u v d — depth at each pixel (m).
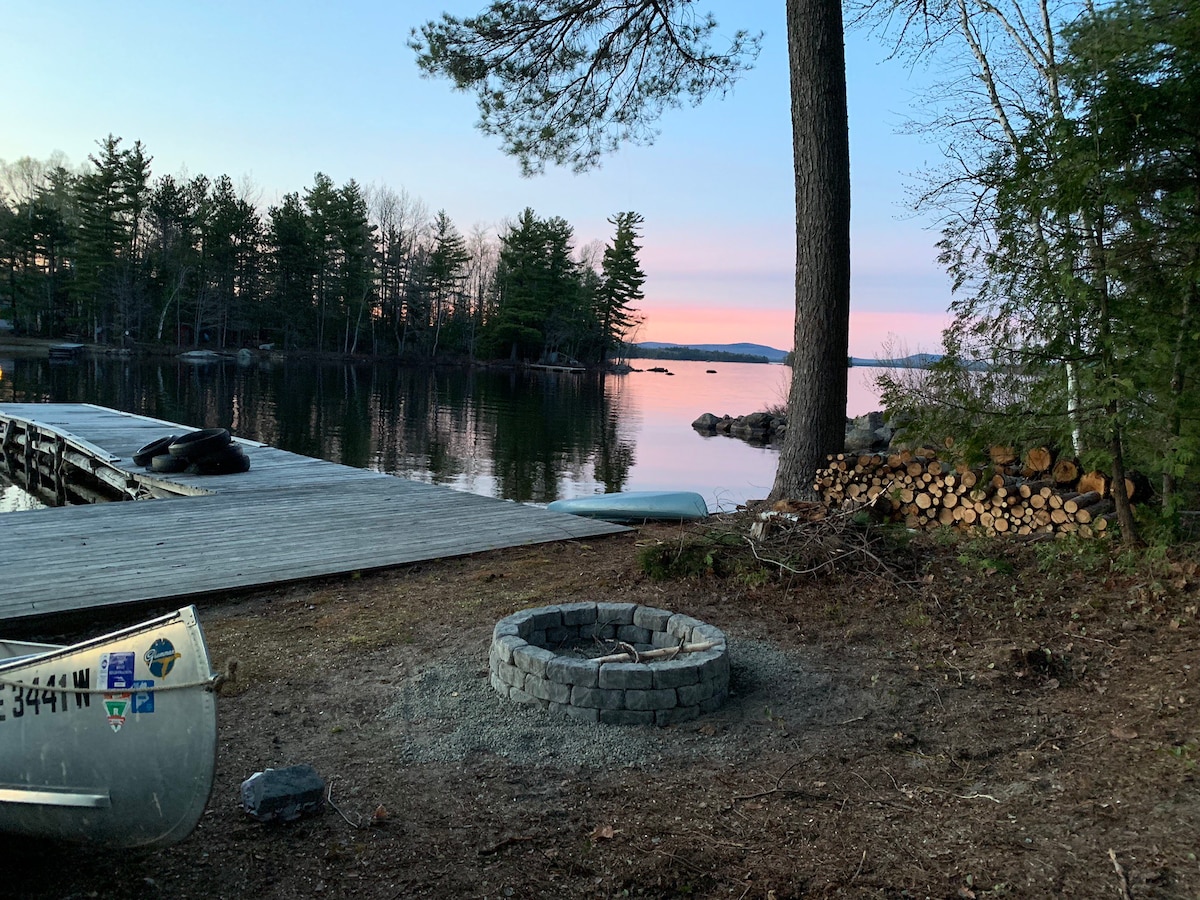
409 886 2.69
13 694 2.65
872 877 2.70
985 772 3.43
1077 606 5.23
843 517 6.66
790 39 8.29
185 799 2.62
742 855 2.86
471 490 14.89
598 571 6.96
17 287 56.66
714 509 12.98
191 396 31.02
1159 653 4.39
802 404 8.55
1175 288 5.34
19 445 18.78
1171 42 4.93
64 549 7.14
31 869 2.77
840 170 8.29
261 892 2.65
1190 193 5.26
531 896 2.65
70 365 44.12
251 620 5.71
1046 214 5.52
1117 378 5.22
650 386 56.81
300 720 4.00
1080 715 3.87
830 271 8.37
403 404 31.92
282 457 13.91
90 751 2.64
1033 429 6.17
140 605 5.78
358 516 9.19
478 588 6.53
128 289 55.69
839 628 5.30
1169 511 5.71
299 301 63.09
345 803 3.22
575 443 22.56
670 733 3.84
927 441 7.07
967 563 6.27
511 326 66.62
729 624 5.43
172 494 10.98
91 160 53.16
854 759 3.59
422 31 10.45
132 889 2.66
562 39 10.66
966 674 4.47
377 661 4.81
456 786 3.37
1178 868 2.60
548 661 4.01
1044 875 2.65
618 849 2.91
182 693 2.61
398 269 68.69
